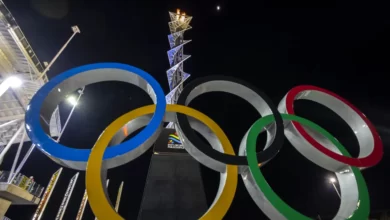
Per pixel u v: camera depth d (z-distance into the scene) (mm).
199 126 7785
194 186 11805
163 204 10844
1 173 17578
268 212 6680
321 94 8820
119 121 6844
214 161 6602
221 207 5969
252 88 8258
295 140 8000
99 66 7836
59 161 6270
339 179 7738
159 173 12195
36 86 19312
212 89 8664
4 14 14984
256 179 6258
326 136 7645
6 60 17438
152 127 6672
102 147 6270
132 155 6613
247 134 7387
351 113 8555
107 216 5355
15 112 19172
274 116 7641
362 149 8250
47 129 7129
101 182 5797
